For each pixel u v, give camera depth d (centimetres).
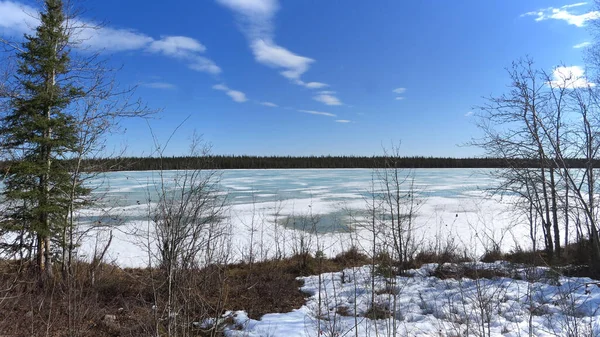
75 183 805
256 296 748
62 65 824
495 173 1095
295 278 923
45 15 823
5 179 798
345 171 7588
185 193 461
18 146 814
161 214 450
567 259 921
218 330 556
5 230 779
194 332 533
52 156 830
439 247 1134
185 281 464
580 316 577
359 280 858
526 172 931
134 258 1102
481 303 525
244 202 2608
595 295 661
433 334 537
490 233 1528
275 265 1017
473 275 844
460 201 2523
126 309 611
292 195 3056
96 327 557
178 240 439
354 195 2977
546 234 1053
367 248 1175
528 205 1263
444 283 816
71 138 809
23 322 540
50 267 788
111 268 892
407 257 1017
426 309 661
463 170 7481
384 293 748
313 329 571
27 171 766
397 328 561
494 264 944
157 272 566
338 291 782
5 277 727
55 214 809
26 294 634
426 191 3134
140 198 2275
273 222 1816
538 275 805
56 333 521
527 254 1012
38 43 830
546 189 1004
